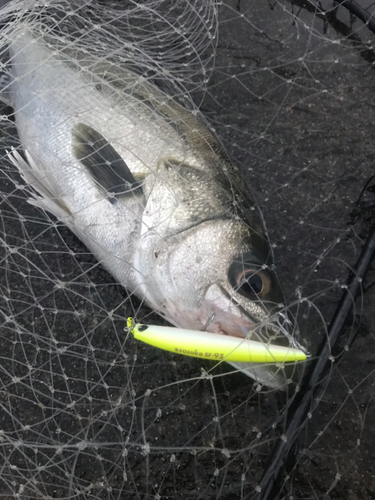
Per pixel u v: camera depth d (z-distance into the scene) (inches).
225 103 15.3
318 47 15.5
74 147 12.9
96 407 13.6
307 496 13.2
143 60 14.4
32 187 13.9
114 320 14.0
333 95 15.4
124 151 12.6
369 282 14.2
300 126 15.3
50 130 13.2
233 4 15.5
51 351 13.4
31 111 13.5
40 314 14.0
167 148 12.6
